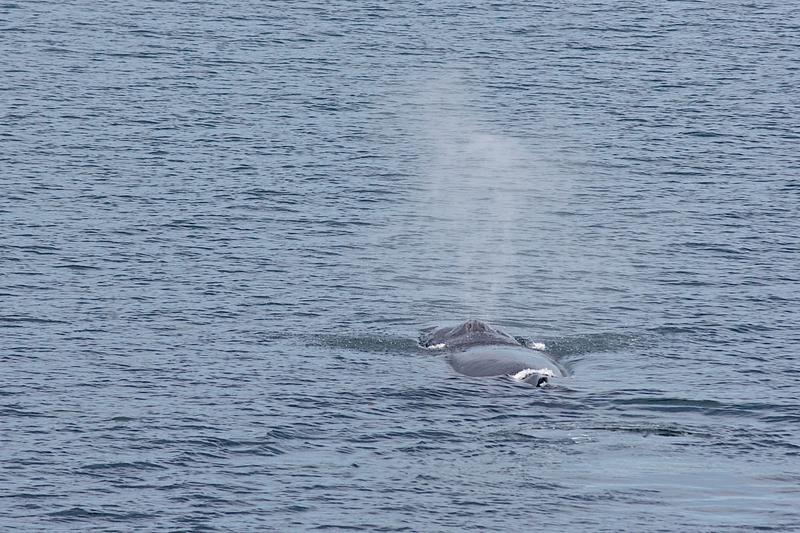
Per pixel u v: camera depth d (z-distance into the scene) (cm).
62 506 16588
